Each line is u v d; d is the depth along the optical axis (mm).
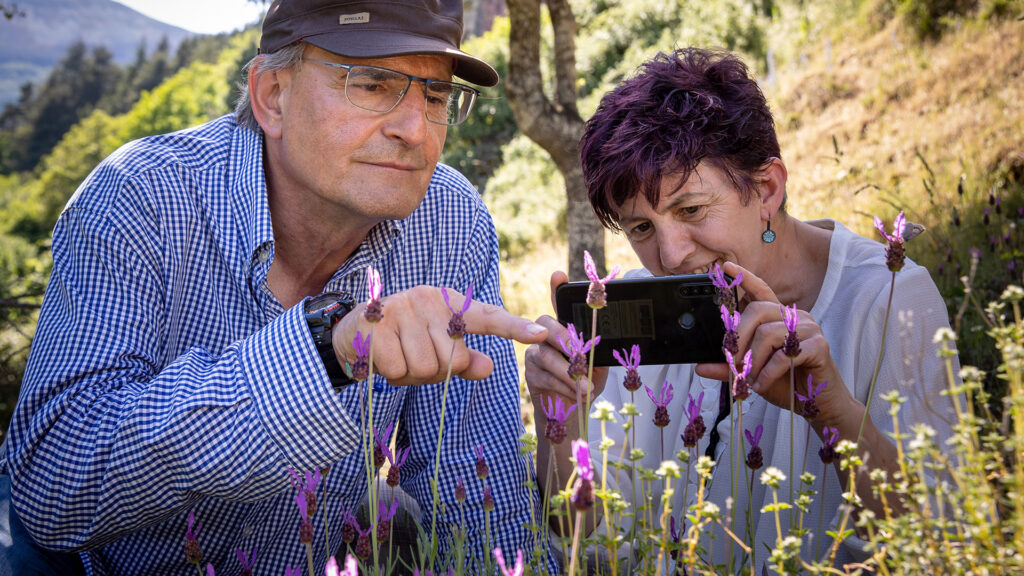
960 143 7250
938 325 1847
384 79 1745
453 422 2135
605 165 1905
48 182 51625
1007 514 1222
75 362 1626
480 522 2102
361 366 1155
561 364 1627
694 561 1051
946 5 12352
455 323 1183
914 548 947
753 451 1281
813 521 1797
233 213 1939
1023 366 1001
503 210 15750
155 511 1526
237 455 1424
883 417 1796
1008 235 4066
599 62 21391
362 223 1912
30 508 1545
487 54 23438
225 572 1973
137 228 1790
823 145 9961
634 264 7773
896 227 1192
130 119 76500
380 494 2289
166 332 1862
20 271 6930
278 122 1856
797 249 2037
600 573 1510
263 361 1434
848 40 14367
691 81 1874
